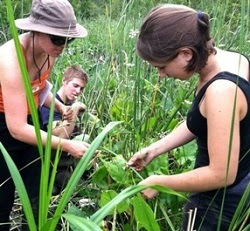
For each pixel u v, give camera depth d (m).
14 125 2.09
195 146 2.47
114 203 1.28
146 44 1.58
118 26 3.22
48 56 2.28
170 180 1.67
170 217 2.27
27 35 2.18
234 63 1.64
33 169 2.45
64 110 2.61
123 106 2.84
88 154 1.34
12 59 2.08
